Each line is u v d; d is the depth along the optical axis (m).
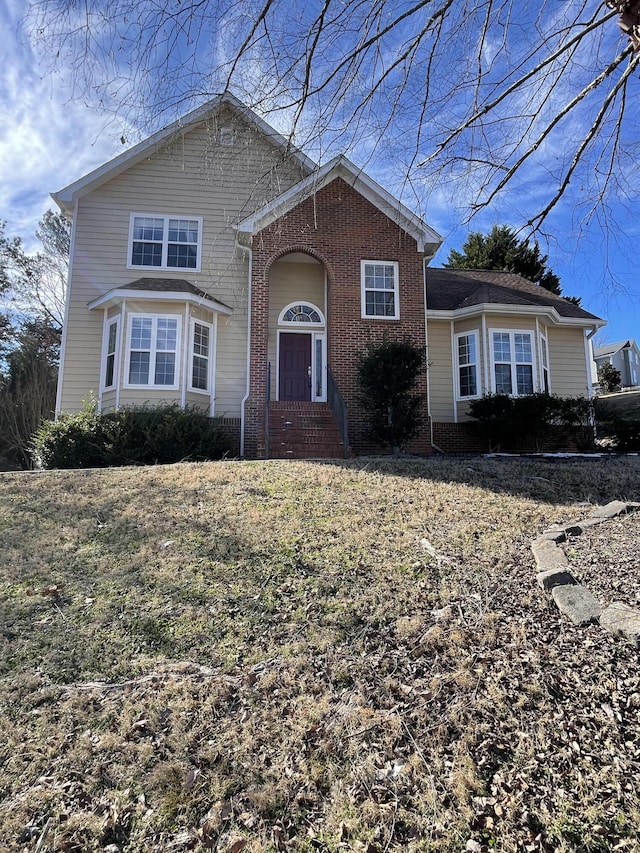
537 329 15.34
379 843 2.29
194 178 14.91
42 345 27.75
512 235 5.80
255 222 12.35
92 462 11.42
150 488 7.52
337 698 3.16
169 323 13.29
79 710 3.15
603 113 4.43
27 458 24.89
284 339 14.87
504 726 2.83
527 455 10.98
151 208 14.72
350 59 4.34
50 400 26.42
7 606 4.33
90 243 14.38
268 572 4.73
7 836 2.40
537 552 4.79
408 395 12.49
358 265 13.70
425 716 2.95
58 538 5.67
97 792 2.62
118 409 12.22
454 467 8.73
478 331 15.28
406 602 4.14
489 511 6.21
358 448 12.99
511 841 2.24
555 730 2.77
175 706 3.15
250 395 12.84
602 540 4.98
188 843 2.35
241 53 4.17
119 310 13.36
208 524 5.92
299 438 12.23
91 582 4.68
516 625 3.70
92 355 13.85
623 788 2.41
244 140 5.63
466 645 3.53
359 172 5.91
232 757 2.78
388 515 6.09
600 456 10.62
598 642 3.38
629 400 23.11
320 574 4.65
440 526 5.70
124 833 2.42
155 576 4.72
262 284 13.24
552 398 13.91
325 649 3.62
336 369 13.26
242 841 2.34
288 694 3.22
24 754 2.85
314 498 6.80
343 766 2.69
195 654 3.67
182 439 11.47
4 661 3.64
